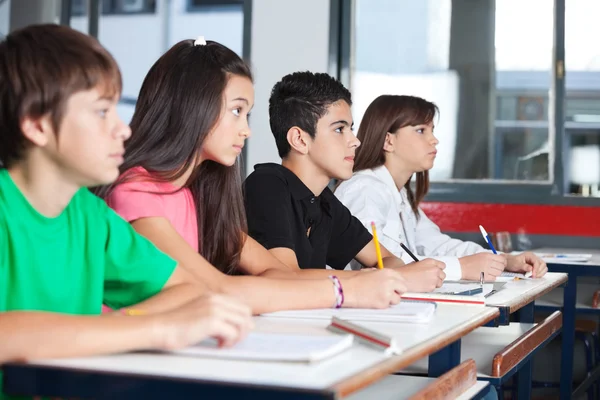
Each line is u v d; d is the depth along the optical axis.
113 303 1.29
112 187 1.49
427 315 1.30
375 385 1.34
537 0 4.25
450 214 4.27
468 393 1.33
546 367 3.65
